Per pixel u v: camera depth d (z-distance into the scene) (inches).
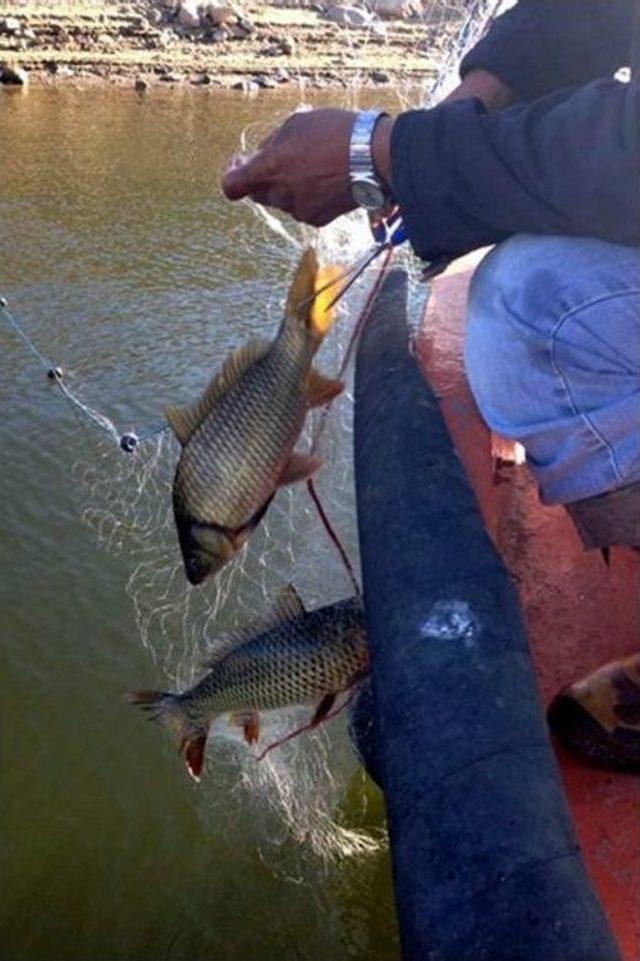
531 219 36.6
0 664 173.6
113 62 596.1
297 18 634.2
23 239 343.9
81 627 180.1
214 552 42.1
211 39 623.8
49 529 201.3
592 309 36.3
